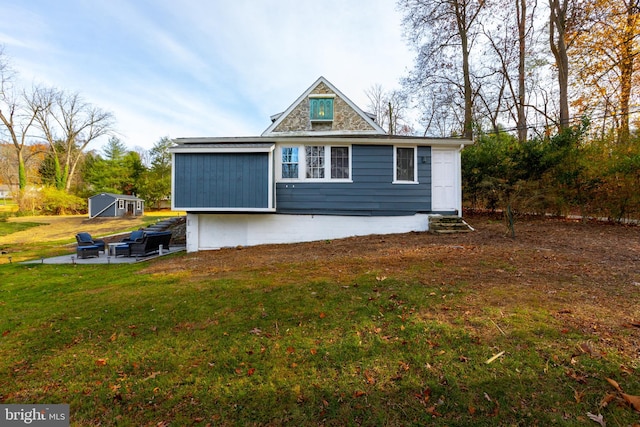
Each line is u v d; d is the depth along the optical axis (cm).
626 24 1294
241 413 218
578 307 343
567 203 1059
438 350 278
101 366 284
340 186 1029
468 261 575
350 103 1279
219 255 885
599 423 190
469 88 1588
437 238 854
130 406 230
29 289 596
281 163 1033
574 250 622
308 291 456
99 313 420
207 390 243
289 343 307
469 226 948
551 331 293
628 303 349
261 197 937
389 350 283
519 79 1612
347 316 359
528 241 730
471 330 305
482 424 197
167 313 404
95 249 1020
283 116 1285
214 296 461
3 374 278
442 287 432
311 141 1014
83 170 3547
